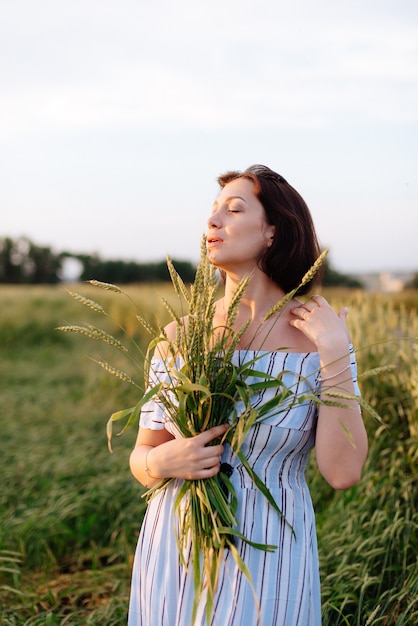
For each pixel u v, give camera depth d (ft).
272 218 6.37
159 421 6.47
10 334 45.57
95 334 6.05
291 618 5.86
